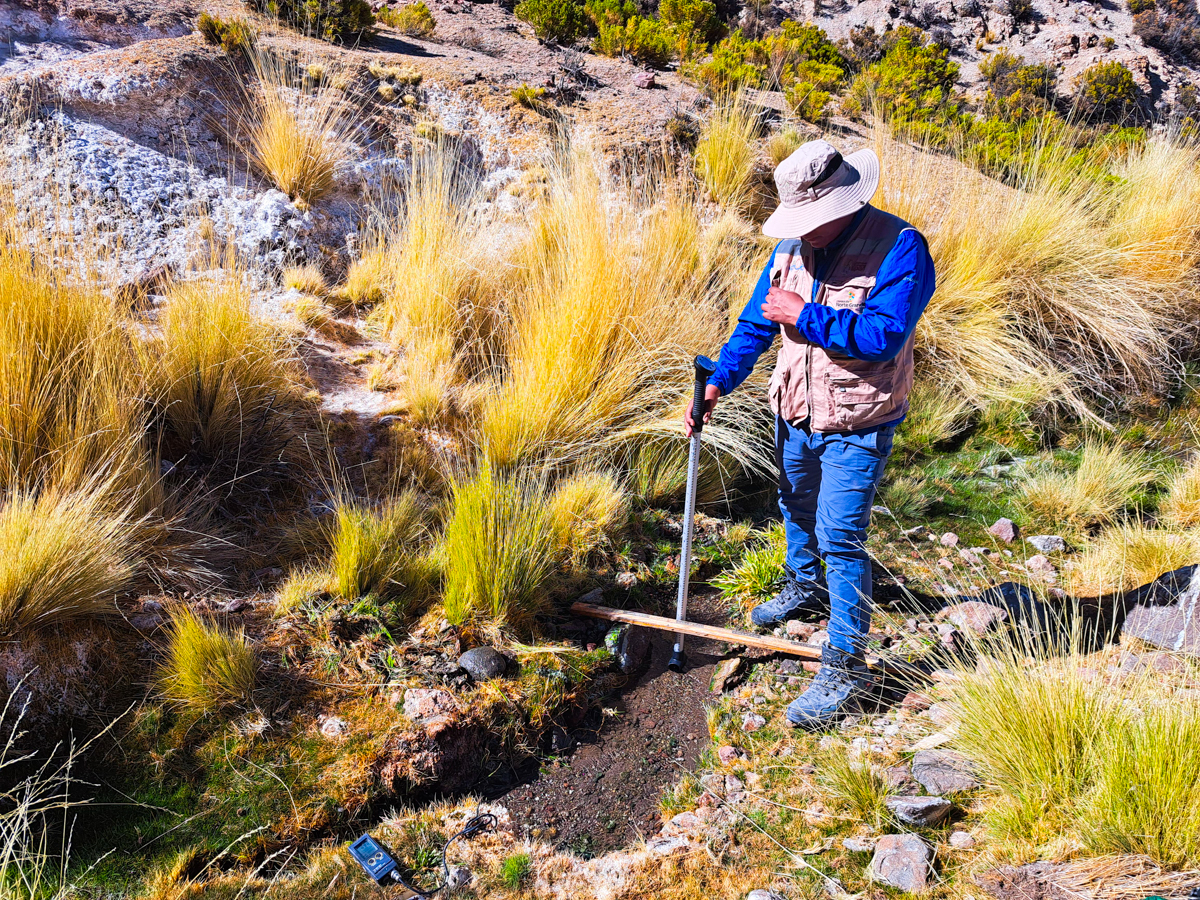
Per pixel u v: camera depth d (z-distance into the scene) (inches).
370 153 253.1
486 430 174.7
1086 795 94.3
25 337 137.3
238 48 254.7
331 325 200.7
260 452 159.8
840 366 111.3
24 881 92.5
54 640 113.0
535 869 100.4
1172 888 83.4
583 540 153.9
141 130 219.9
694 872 98.7
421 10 345.4
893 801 101.3
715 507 176.6
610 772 117.5
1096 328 218.5
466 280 207.9
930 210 245.1
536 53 354.0
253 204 219.5
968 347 215.2
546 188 257.9
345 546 133.7
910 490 181.6
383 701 117.7
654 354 186.5
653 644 140.7
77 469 131.2
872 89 374.3
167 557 133.2
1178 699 102.7
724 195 270.1
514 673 126.0
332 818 104.7
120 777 104.0
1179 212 235.8
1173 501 169.5
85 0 253.0
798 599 141.5
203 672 112.3
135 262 189.6
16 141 194.1
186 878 96.1
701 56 408.5
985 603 137.5
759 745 119.0
